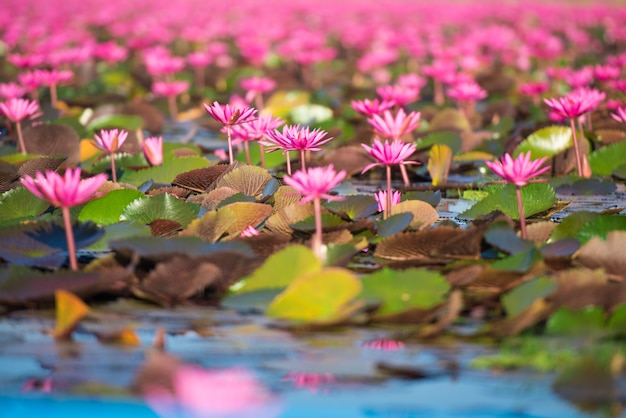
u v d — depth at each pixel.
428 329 5.42
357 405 4.46
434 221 8.23
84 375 4.80
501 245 6.88
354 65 31.05
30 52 28.70
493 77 23.84
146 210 8.16
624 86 14.26
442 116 15.04
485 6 56.12
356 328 5.61
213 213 7.45
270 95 21.67
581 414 4.38
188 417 4.34
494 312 5.94
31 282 6.09
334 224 7.74
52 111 16.17
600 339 5.34
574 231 7.52
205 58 24.47
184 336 5.42
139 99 21.98
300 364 4.97
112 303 6.16
